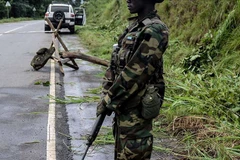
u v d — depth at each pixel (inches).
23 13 2046.0
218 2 303.6
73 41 569.6
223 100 173.0
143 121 83.7
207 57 253.8
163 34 79.7
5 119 177.9
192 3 351.3
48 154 137.4
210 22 298.2
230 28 261.7
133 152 84.0
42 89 240.4
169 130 157.3
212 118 161.6
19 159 133.1
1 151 139.8
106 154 137.4
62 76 282.8
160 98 85.4
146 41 78.2
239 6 263.7
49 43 520.7
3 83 256.4
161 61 84.0
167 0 419.2
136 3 82.2
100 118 88.3
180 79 228.4
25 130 163.0
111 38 533.0
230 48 245.3
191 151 136.7
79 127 167.3
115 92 81.0
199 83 207.6
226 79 199.5
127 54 82.1
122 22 658.2
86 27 788.0
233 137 139.2
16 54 403.2
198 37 302.7
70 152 139.4
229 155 126.7
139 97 81.8
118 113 85.0
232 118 161.3
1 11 1721.2
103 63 257.8
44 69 311.1
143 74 78.4
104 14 916.0
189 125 158.4
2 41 545.6
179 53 293.0
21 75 284.8
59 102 208.1
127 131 84.1
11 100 212.5
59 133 159.6
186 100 183.6
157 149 138.6
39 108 197.3
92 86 248.8
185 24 350.0
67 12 719.1
